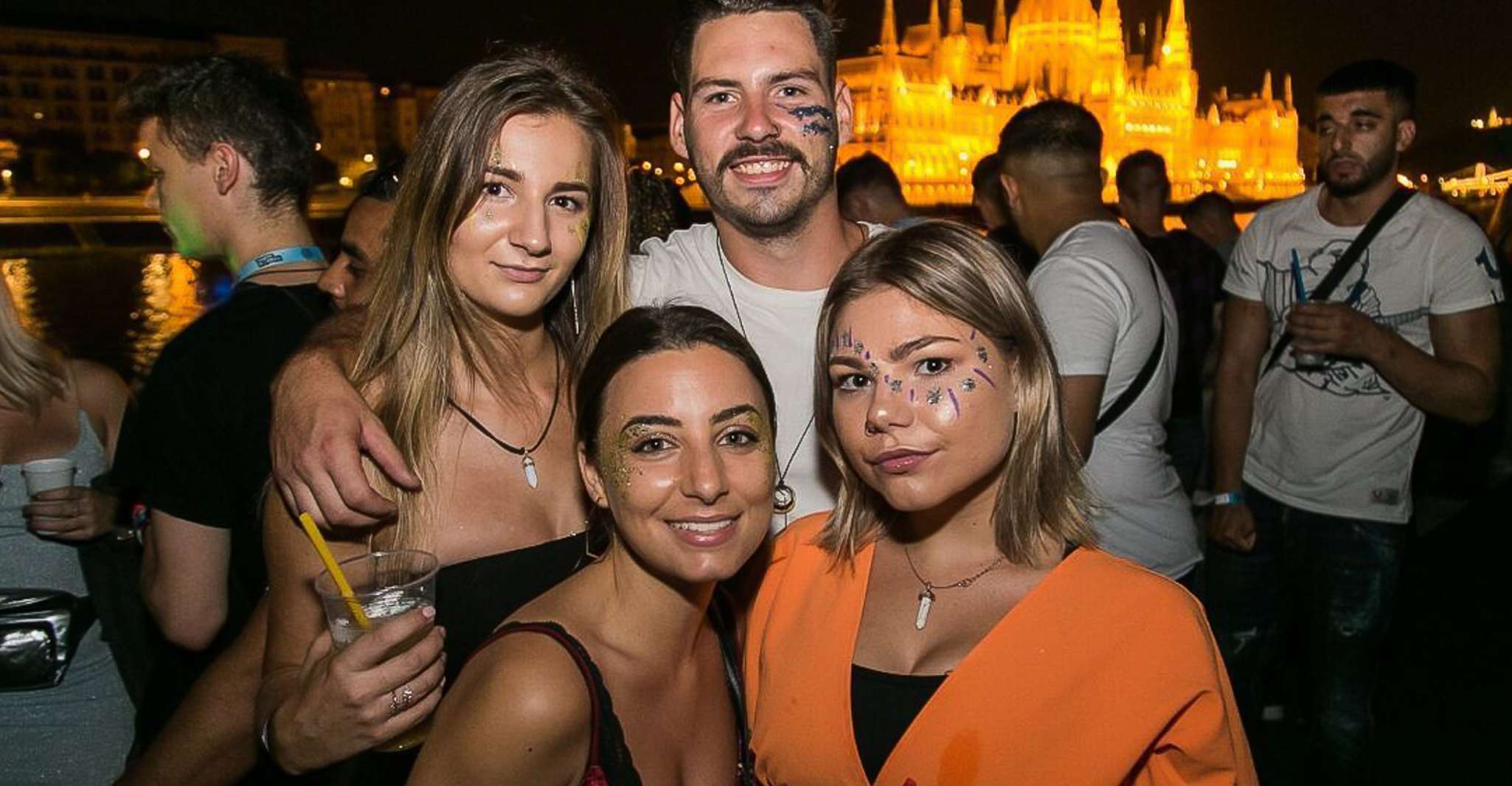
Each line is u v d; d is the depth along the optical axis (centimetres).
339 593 142
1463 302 304
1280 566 340
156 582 207
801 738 157
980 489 157
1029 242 325
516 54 178
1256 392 344
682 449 141
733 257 222
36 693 223
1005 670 146
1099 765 141
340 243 234
